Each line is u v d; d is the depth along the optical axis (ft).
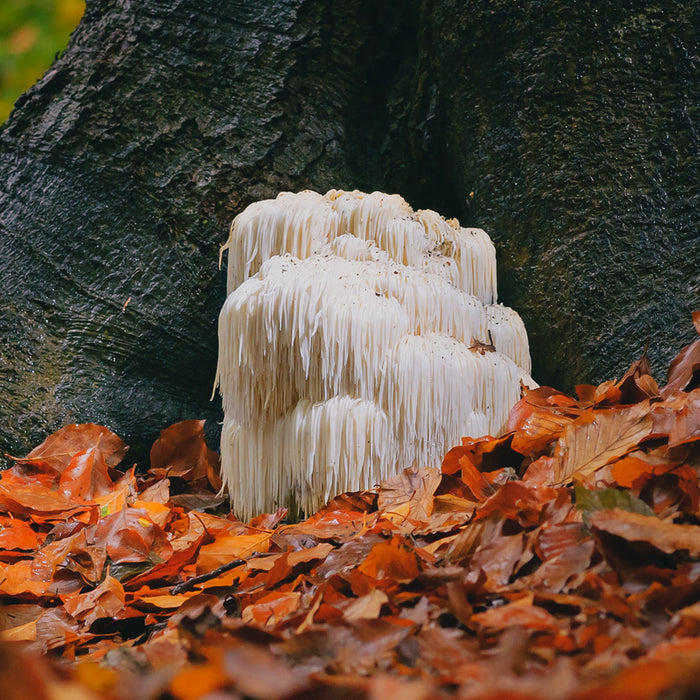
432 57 5.59
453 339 4.91
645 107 5.19
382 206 5.00
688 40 5.11
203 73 5.74
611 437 4.33
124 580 4.53
